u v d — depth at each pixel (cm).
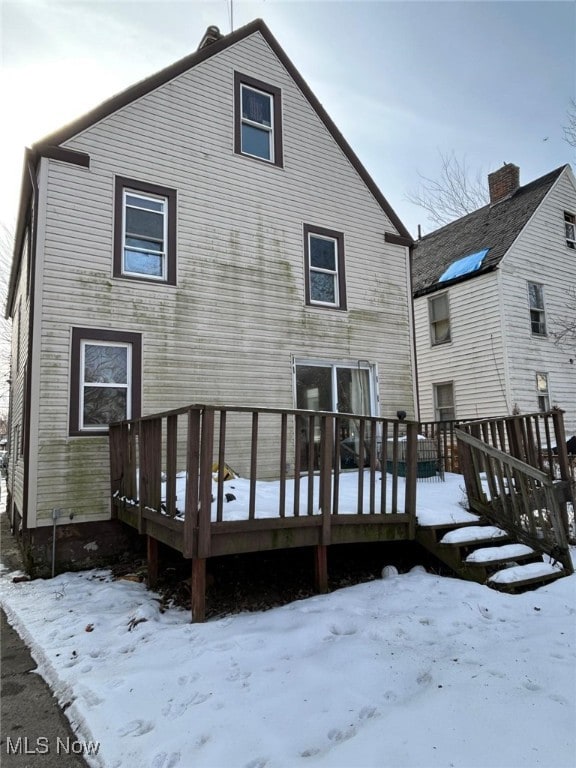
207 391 750
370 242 974
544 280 1406
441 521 514
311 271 897
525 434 639
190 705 268
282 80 913
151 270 738
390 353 962
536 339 1352
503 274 1317
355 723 241
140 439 517
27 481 610
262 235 841
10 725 271
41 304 643
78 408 650
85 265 678
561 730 219
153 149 754
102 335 679
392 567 514
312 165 920
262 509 463
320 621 373
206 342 760
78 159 689
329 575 513
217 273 786
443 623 363
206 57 826
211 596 459
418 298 1541
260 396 797
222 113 830
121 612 445
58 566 611
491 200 1695
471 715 235
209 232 788
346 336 911
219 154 816
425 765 201
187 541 388
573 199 1536
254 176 848
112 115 725
